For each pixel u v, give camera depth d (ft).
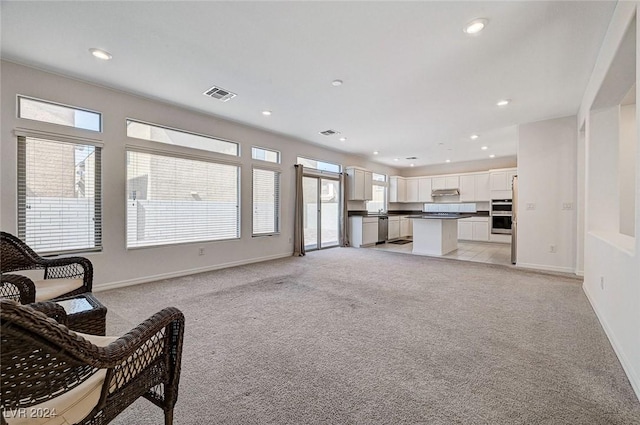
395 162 29.40
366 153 24.71
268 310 9.17
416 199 31.71
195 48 8.46
